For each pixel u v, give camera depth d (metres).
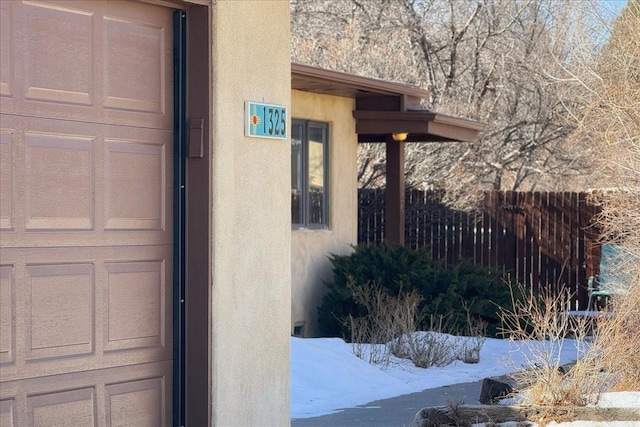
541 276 19.62
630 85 12.84
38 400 5.82
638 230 11.48
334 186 16.73
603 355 9.05
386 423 9.16
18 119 5.70
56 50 5.90
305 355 11.57
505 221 19.94
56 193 5.89
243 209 6.84
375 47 24.89
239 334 6.80
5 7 5.64
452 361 13.20
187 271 6.59
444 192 20.73
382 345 13.41
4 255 5.63
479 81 25.94
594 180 18.64
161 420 6.52
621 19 14.55
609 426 7.81
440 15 26.19
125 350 6.30
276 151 7.12
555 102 24.86
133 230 6.34
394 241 17.45
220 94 6.65
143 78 6.41
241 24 6.82
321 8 26.72
